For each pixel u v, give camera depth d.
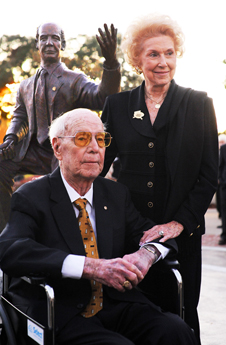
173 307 2.12
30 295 2.03
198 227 2.37
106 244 2.05
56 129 2.08
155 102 2.42
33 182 2.09
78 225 2.03
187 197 2.33
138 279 1.91
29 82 3.33
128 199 2.27
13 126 3.40
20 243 1.88
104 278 1.86
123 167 2.47
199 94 2.36
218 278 5.11
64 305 1.94
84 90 3.14
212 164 2.32
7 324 2.03
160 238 2.15
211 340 3.22
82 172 2.02
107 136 2.06
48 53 3.21
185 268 2.38
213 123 2.36
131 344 1.77
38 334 1.77
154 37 2.31
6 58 17.53
